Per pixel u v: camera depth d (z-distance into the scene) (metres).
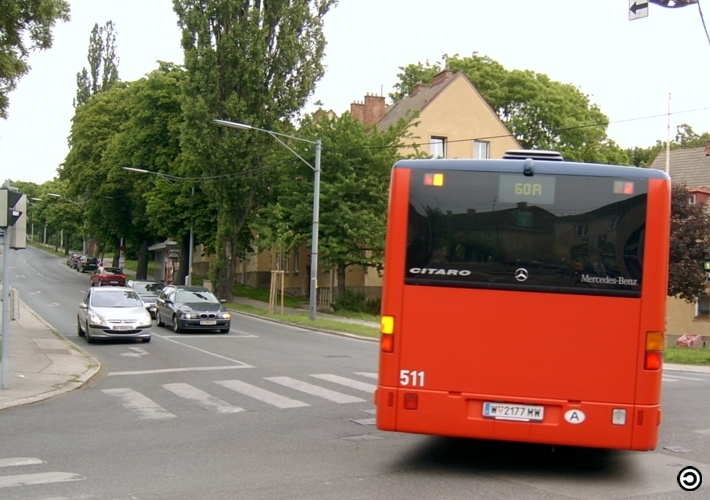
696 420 11.84
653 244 7.44
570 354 7.49
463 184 7.78
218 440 9.80
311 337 27.94
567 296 7.53
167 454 8.92
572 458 8.81
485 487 7.38
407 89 63.47
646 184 7.51
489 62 58.72
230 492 7.14
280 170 41.09
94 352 21.36
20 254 118.38
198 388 14.70
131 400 13.27
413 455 8.88
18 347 21.05
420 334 7.71
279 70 42.41
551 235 7.61
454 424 7.62
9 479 7.67
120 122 64.69
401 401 7.70
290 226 38.53
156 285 37.41
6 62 17.17
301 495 7.03
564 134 56.53
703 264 25.12
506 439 7.54
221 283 45.00
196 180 47.09
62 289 58.03
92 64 91.88
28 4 17.83
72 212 96.00
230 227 44.56
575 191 7.61
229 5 41.25
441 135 47.03
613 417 7.40
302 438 9.93
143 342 24.39
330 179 38.97
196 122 42.06
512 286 7.61
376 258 38.22
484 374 7.61
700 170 46.53
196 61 41.81
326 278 48.84
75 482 7.54
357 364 19.02
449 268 7.71
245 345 23.95
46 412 12.05
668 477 7.93
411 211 7.81
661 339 7.41
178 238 54.16
